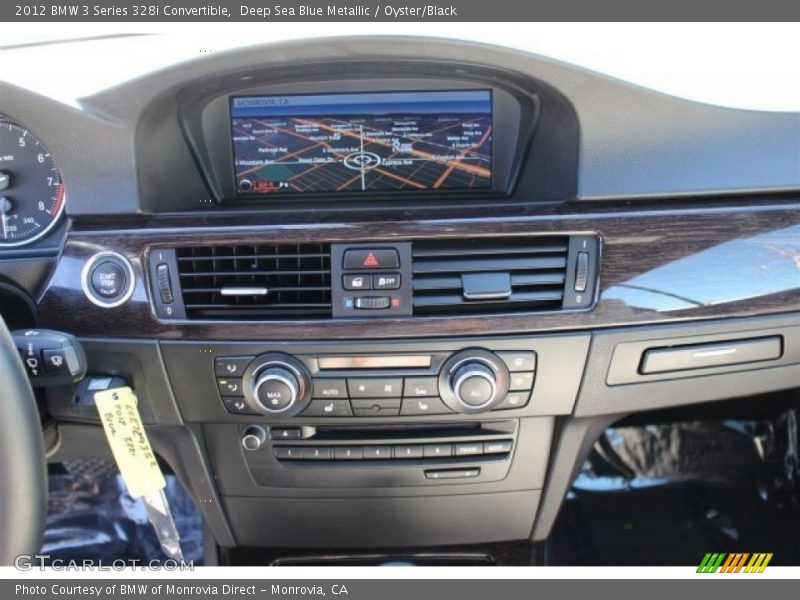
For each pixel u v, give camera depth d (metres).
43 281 1.35
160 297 1.28
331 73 1.32
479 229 1.25
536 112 1.35
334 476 1.42
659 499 2.05
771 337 1.33
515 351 1.29
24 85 1.22
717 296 1.29
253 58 1.23
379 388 1.29
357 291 1.25
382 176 1.41
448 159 1.40
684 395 1.37
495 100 1.37
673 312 1.29
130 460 1.25
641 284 1.28
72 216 1.28
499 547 1.64
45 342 1.21
